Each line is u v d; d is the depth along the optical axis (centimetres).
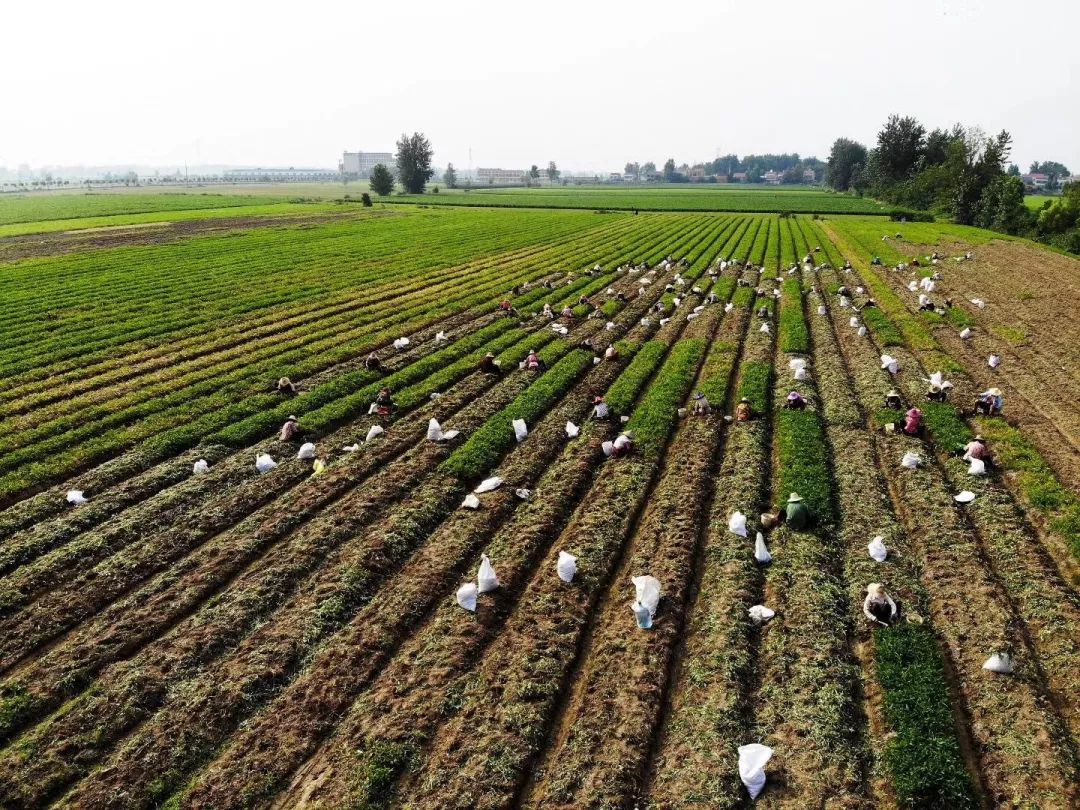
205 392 2894
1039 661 1362
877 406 2573
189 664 1390
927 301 4166
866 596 1525
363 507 1945
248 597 1575
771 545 1745
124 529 1856
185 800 1108
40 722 1283
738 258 6494
